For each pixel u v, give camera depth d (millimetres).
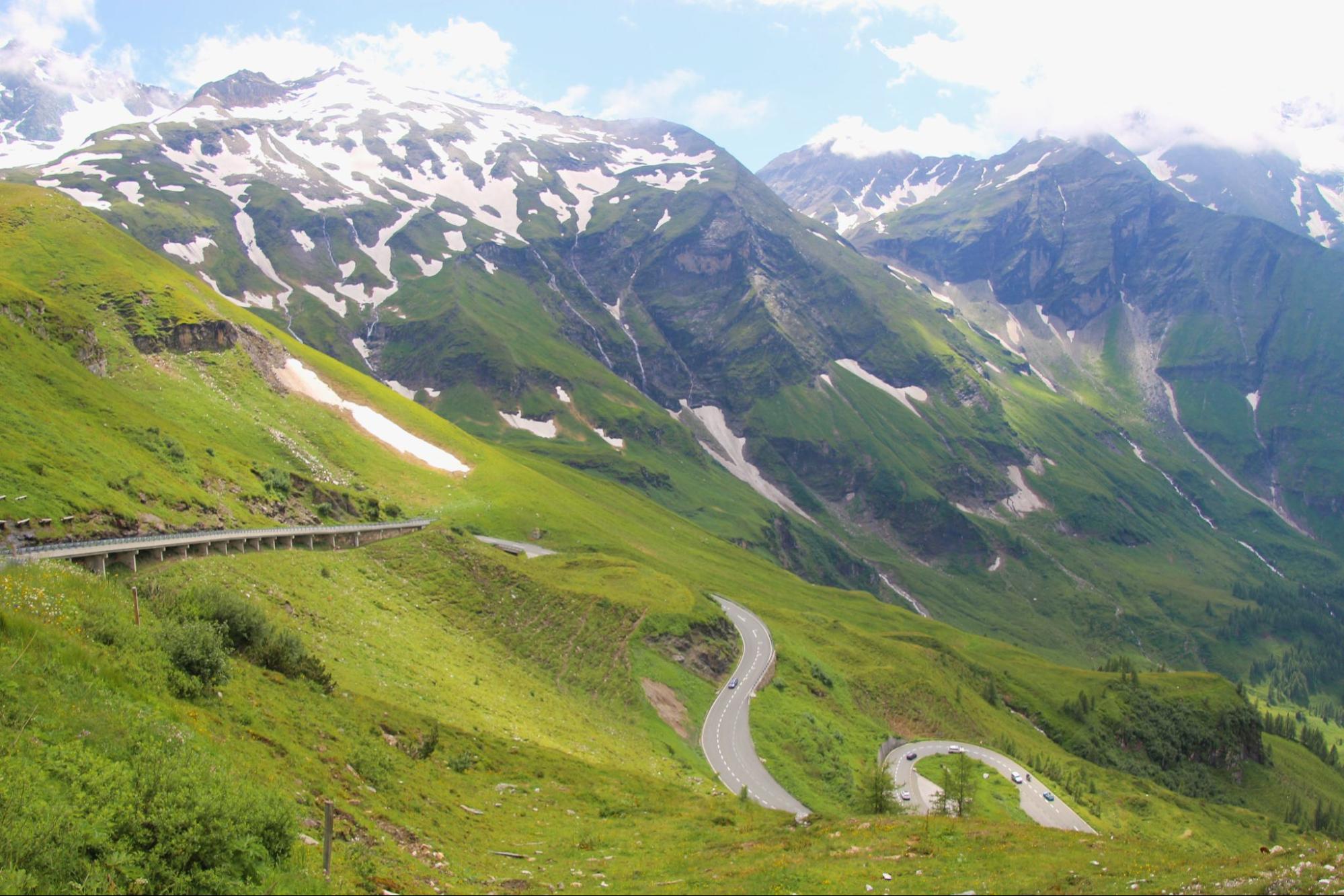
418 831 42656
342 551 109812
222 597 54781
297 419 169375
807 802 98125
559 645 113875
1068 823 118625
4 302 122438
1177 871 37344
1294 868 34312
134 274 169250
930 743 142250
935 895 35594
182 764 33625
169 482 99062
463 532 134500
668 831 52406
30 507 73750
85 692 36344
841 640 184250
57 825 27812
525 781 60094
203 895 29047
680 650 126438
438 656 88500
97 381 124500
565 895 38656
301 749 44406
